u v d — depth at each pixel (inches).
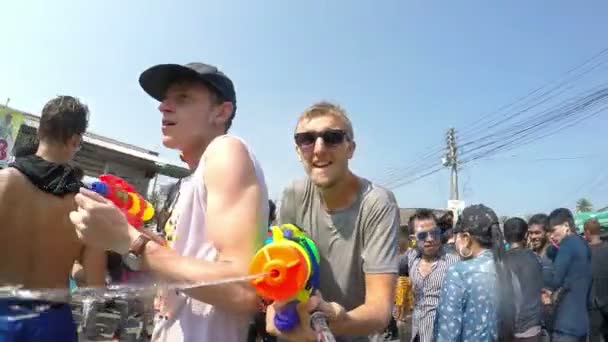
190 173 67.0
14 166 89.7
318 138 66.8
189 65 64.6
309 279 43.9
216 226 47.1
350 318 53.0
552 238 212.2
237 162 49.7
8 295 66.7
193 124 62.9
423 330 160.2
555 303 172.2
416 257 173.2
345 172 68.4
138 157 325.4
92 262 85.8
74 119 96.7
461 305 106.4
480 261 108.6
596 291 216.1
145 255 44.6
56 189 91.2
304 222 73.7
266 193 53.6
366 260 66.6
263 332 70.9
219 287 43.6
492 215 113.2
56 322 86.8
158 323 55.3
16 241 86.0
